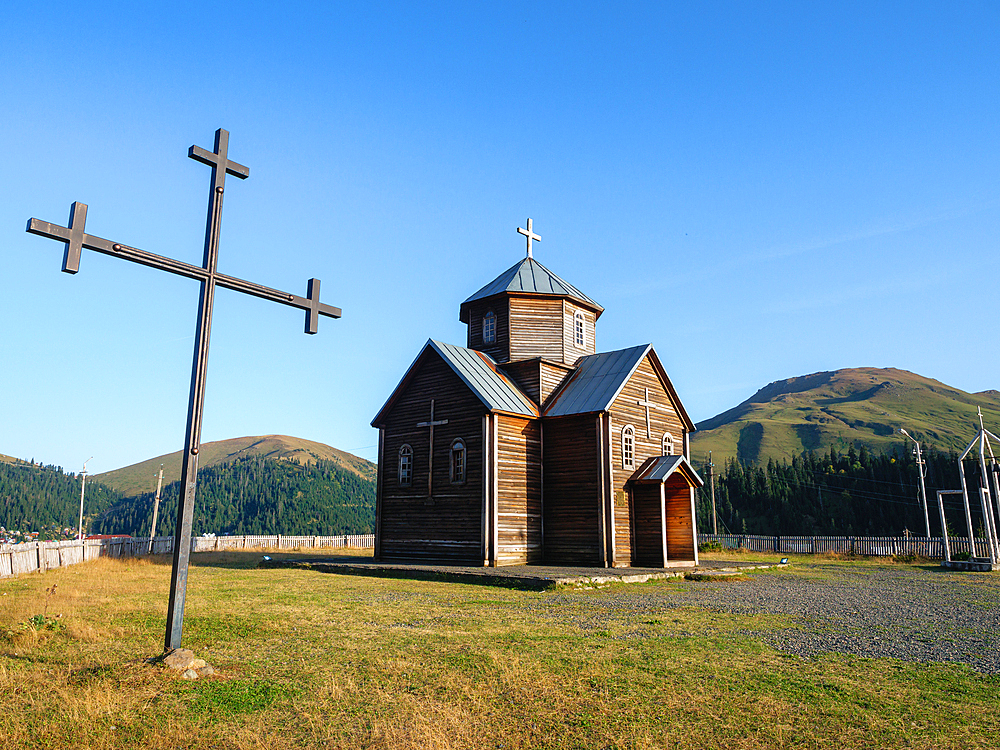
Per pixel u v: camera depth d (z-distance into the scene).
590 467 27.58
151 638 11.28
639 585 21.03
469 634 11.90
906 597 18.39
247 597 16.95
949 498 92.06
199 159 10.18
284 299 11.09
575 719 7.34
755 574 26.44
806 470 109.44
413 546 28.61
